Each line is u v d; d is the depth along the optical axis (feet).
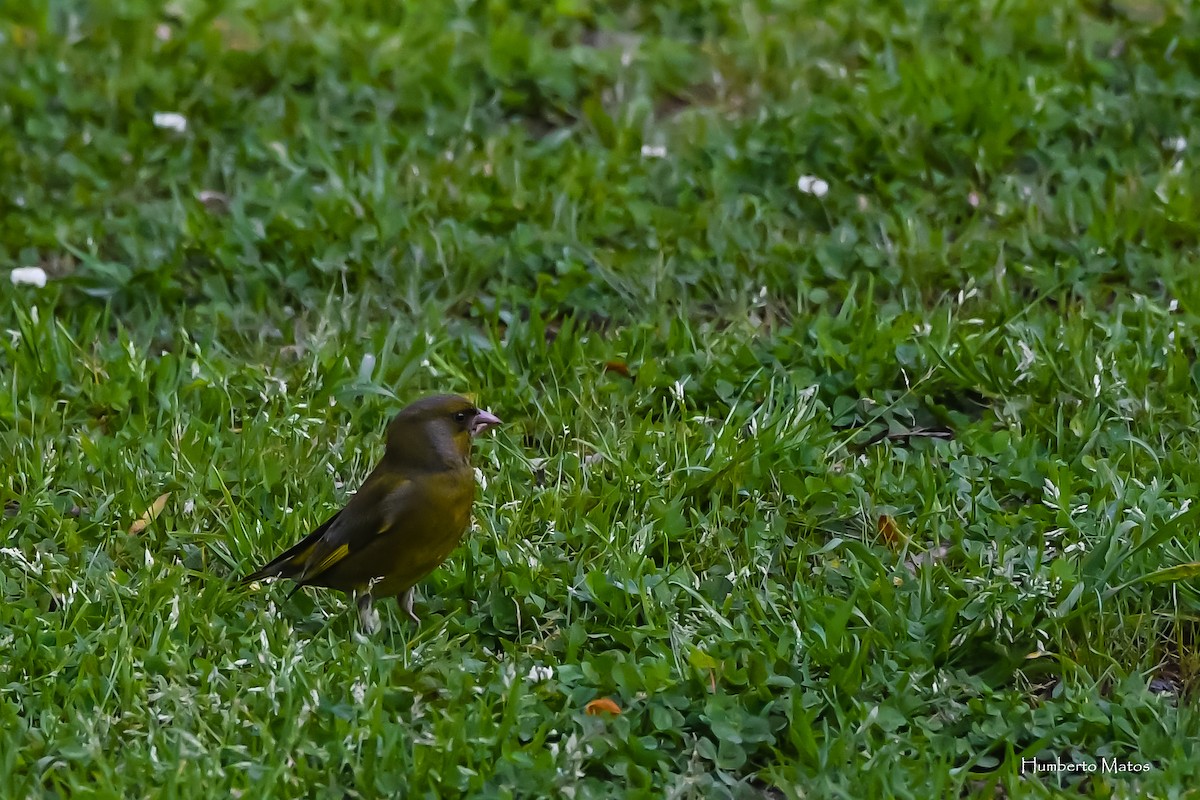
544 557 32.78
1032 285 42.45
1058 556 32.45
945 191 46.24
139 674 28.91
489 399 38.29
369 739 27.14
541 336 40.22
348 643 30.14
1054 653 29.86
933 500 33.94
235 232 44.14
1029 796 26.50
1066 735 28.02
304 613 31.65
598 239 44.86
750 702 28.58
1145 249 43.19
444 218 45.44
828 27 54.85
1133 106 48.80
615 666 28.84
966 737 28.25
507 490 34.96
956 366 38.27
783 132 48.39
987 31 53.42
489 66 52.39
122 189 47.65
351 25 55.47
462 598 32.19
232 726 27.58
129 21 55.83
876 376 38.34
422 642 30.58
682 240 43.96
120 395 38.42
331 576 30.50
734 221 44.83
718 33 56.13
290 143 49.24
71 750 27.30
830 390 38.32
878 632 29.86
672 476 34.99
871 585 31.32
